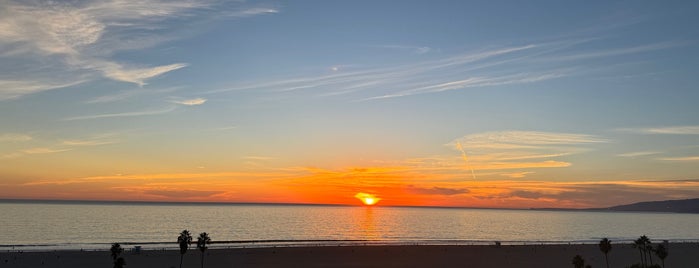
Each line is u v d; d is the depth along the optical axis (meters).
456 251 189.12
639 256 185.62
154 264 146.62
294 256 167.00
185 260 154.25
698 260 181.75
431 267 153.38
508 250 194.38
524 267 157.00
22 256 153.88
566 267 158.75
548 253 188.50
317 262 157.62
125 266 142.62
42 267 138.12
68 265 141.62
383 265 155.25
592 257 180.75
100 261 149.00
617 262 171.12
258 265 149.38
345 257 168.50
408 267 152.75
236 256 163.50
